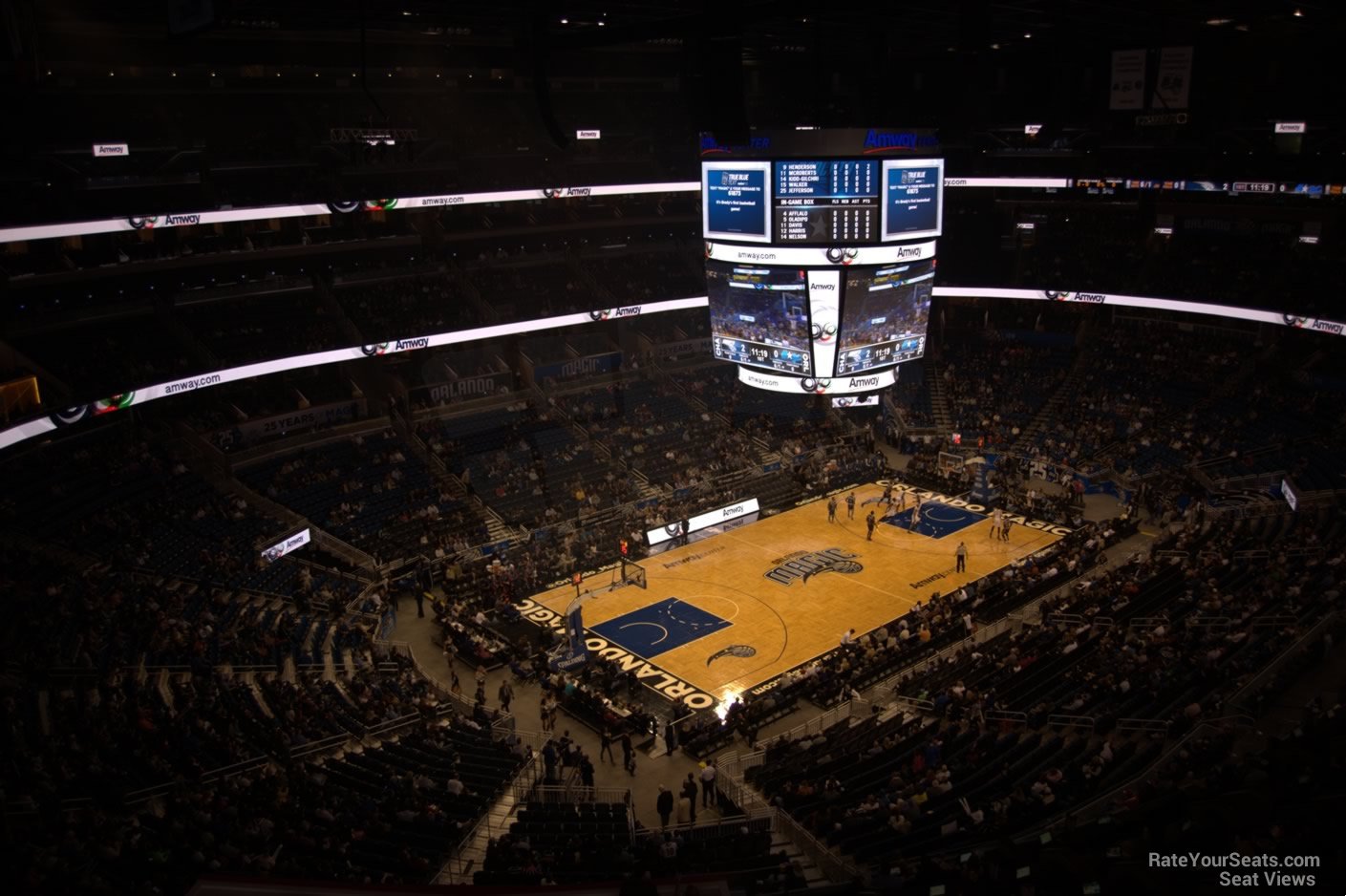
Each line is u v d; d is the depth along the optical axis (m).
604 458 47.00
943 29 40.94
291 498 40.03
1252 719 22.05
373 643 31.69
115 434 39.47
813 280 34.47
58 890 16.11
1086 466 46.41
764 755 26.41
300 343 46.72
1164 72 37.03
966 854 16.11
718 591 37.88
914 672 30.14
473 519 41.56
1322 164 45.16
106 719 23.03
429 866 19.00
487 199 49.91
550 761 25.22
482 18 37.28
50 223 36.41
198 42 43.53
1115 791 19.38
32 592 29.19
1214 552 34.03
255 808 20.38
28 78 35.41
